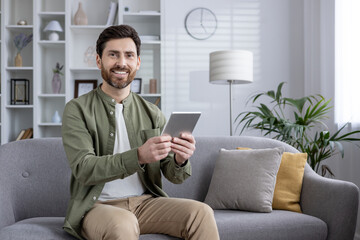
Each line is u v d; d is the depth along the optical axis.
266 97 4.12
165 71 4.09
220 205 2.02
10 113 4.01
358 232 2.79
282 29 4.15
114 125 1.61
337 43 3.11
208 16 4.14
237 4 4.15
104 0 4.23
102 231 1.32
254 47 4.14
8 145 1.98
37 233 1.47
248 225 1.76
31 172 1.97
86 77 4.18
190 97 4.11
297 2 4.14
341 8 3.05
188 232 1.42
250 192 1.97
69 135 1.52
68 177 2.00
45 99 4.18
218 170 2.11
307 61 3.87
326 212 1.90
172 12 4.11
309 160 2.88
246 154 2.11
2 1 3.89
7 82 3.94
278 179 2.09
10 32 4.05
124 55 1.61
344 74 2.99
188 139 1.49
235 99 4.12
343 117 3.00
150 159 1.37
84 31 4.10
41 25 4.04
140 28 4.24
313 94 3.70
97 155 1.58
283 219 1.83
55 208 1.96
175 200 1.55
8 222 1.75
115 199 1.58
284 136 2.71
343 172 2.99
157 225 1.53
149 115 1.75
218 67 3.30
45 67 4.18
